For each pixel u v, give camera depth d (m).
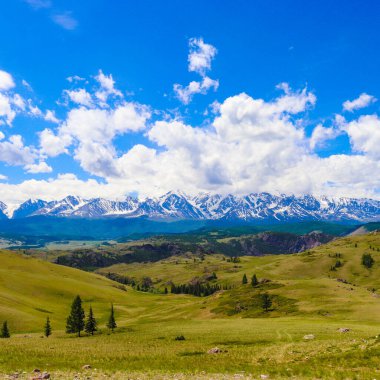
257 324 94.62
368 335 61.25
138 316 175.75
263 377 33.50
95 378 34.81
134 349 63.84
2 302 142.75
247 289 166.75
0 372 39.12
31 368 44.25
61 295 198.38
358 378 30.61
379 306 113.62
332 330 72.44
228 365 44.12
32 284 197.75
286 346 54.34
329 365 37.72
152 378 34.38
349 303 122.81
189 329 92.75
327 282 165.25
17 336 104.00
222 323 105.12
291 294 145.75
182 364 46.50
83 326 112.00
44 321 135.62
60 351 62.41
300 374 34.69
